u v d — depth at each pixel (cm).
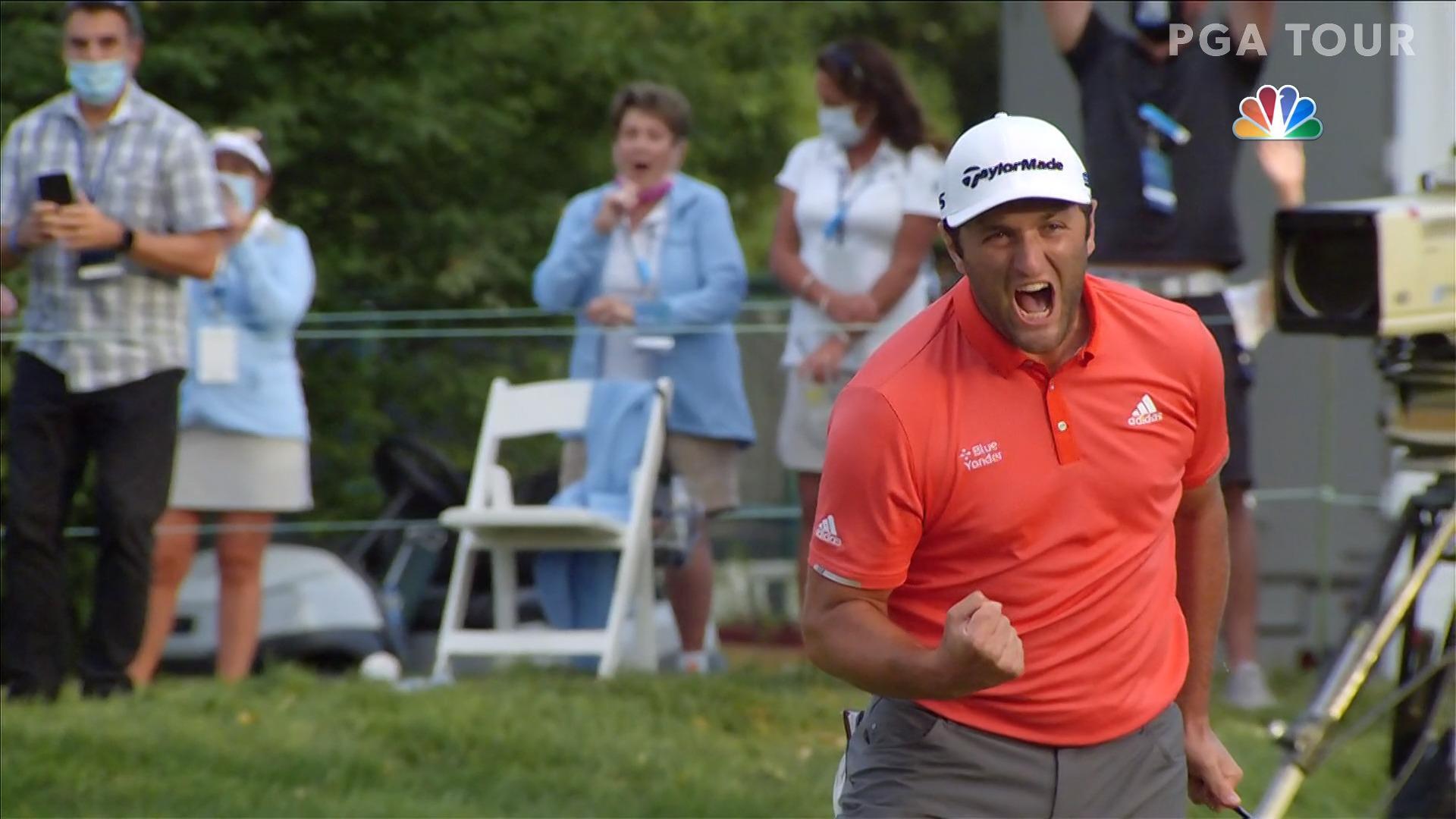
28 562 2320
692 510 2727
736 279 2750
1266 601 3231
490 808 2011
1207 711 1422
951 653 1152
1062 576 1275
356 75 3975
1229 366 2417
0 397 2919
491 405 2784
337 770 2091
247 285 2597
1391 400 1655
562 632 2644
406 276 3997
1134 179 2400
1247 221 3266
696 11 4912
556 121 4334
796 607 3622
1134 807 1329
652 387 2702
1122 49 2416
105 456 2328
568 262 2775
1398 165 2611
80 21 2333
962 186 1204
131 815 1942
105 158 2352
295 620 2836
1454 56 2530
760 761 2208
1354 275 1536
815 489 2684
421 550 3061
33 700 2295
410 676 2841
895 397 1241
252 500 2612
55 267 2328
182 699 2312
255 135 2655
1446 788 1761
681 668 2798
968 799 1317
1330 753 1545
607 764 2148
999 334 1237
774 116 5406
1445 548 1616
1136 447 1273
